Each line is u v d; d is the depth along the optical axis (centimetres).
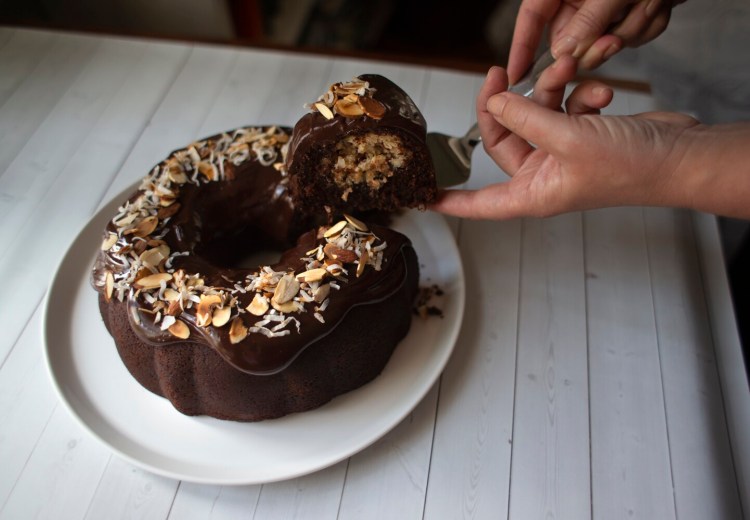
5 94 68
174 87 70
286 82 71
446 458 46
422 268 54
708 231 60
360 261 46
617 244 59
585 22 47
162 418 47
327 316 44
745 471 47
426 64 73
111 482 45
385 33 103
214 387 45
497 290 55
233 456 44
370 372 48
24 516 43
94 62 72
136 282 45
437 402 49
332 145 47
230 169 54
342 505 44
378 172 50
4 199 60
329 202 51
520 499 45
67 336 50
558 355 52
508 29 99
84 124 66
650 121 42
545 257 58
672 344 53
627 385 51
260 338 43
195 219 51
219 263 54
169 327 44
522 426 48
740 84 67
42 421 47
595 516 45
